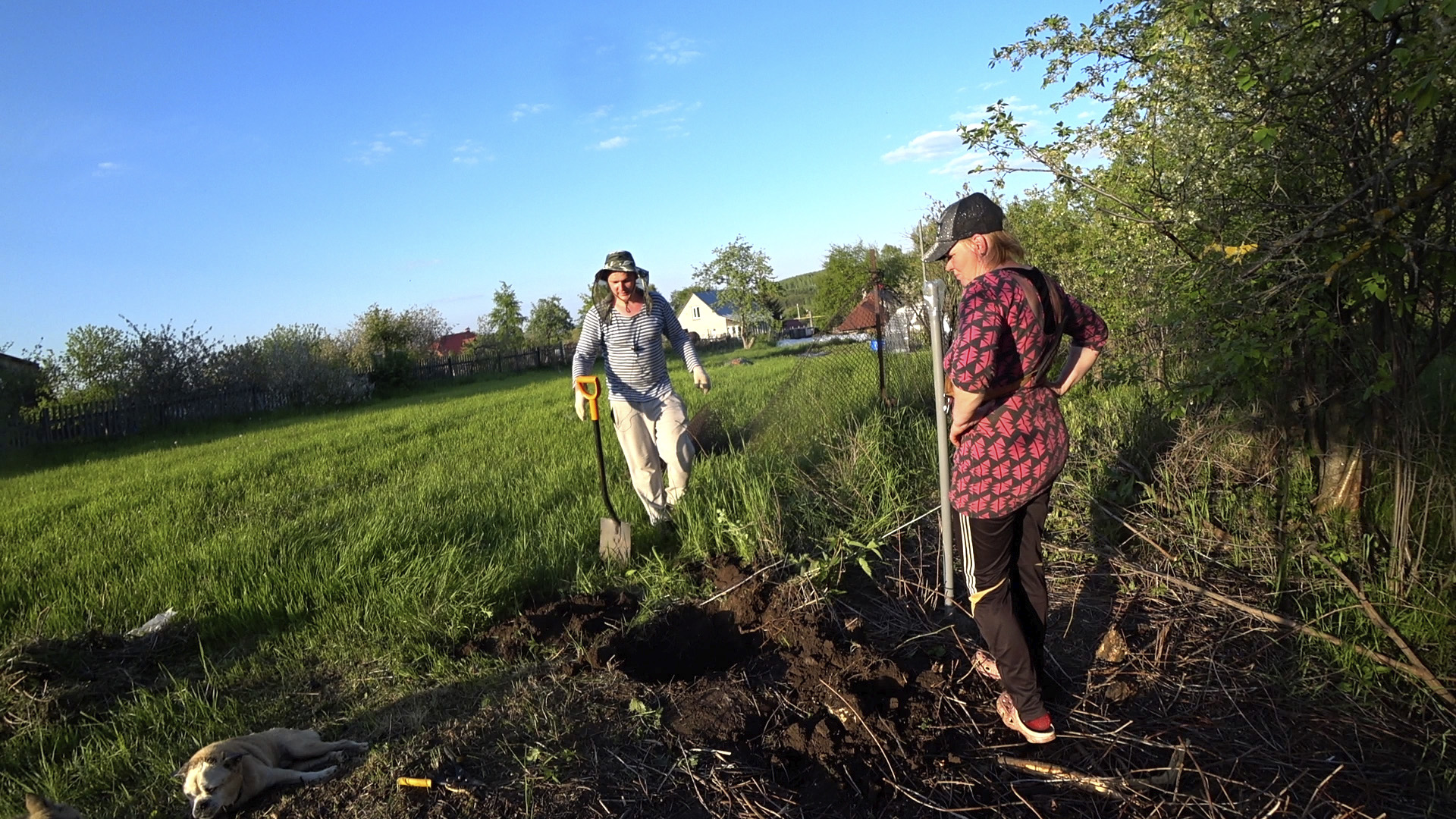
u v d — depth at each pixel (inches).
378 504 239.0
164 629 157.4
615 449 303.9
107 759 114.9
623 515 202.8
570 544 184.7
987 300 97.5
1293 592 137.2
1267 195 136.2
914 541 172.7
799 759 109.0
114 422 723.4
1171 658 125.6
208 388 826.8
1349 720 108.6
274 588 170.2
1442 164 112.3
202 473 356.8
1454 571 121.7
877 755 107.8
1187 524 161.8
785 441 242.8
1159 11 145.9
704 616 150.1
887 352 285.3
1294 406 155.6
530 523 207.0
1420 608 120.9
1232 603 135.2
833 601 148.8
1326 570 138.8
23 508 305.3
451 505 227.5
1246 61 126.3
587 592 163.8
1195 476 172.9
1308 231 116.3
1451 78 101.6
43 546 229.3
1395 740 104.3
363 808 101.4
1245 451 171.2
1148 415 198.4
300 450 416.5
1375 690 113.7
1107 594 147.5
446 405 677.3
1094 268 218.8
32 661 137.4
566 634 142.8
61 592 182.7
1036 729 107.2
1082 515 169.8
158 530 231.9
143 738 121.1
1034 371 101.7
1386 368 127.9
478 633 148.6
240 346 884.0
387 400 959.0
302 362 906.7
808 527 177.2
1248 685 118.0
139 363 772.6
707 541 177.9
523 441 361.1
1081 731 111.0
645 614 148.2
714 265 1692.9
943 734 112.0
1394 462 132.4
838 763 106.3
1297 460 160.9
